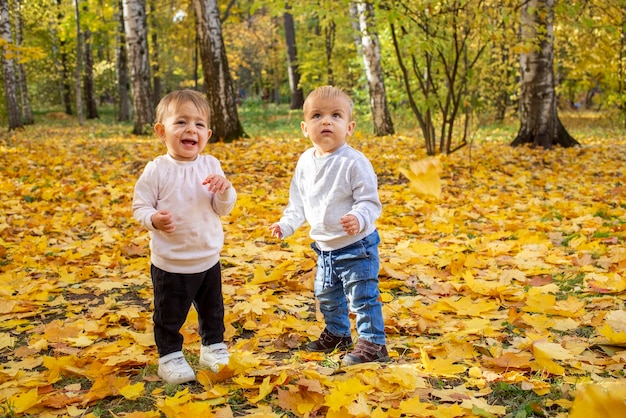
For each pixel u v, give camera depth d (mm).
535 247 4914
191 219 2721
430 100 10438
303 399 2398
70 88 35156
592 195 7422
